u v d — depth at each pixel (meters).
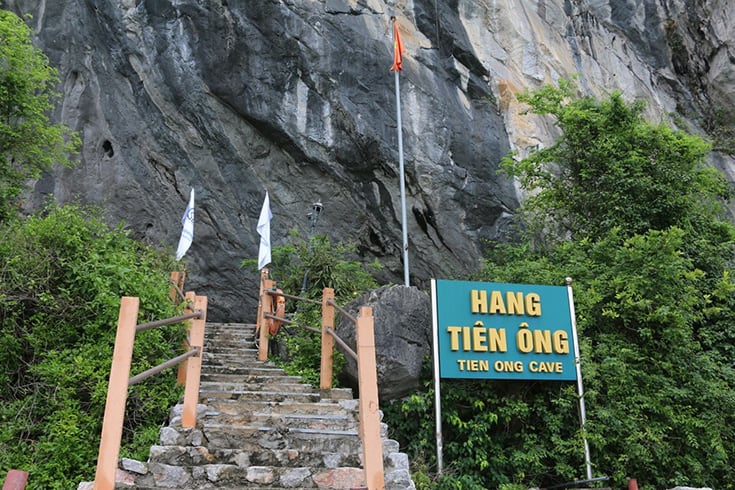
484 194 16.27
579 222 12.04
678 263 8.41
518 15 19.45
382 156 15.56
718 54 23.06
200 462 4.81
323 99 15.73
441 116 16.50
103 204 14.12
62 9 15.11
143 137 14.92
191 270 14.56
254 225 15.20
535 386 7.51
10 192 11.30
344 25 16.44
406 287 7.58
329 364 6.60
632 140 11.85
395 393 7.12
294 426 5.54
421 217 15.98
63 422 5.71
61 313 6.60
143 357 6.37
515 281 9.24
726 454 7.61
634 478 7.18
